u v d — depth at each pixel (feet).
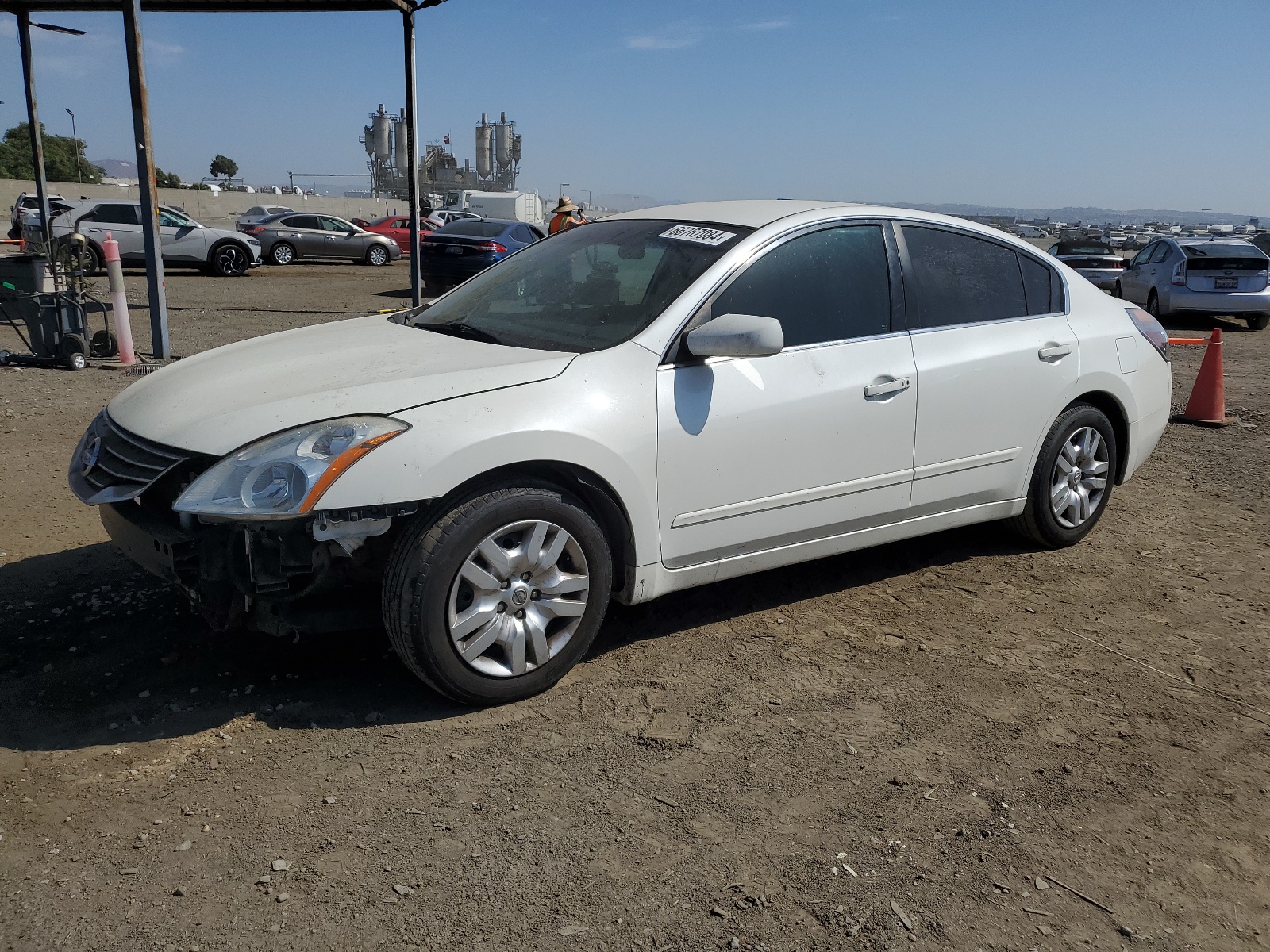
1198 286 52.42
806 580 15.26
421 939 7.45
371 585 11.22
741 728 10.73
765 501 12.56
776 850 8.66
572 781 9.62
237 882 8.00
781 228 13.02
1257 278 51.98
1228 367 39.34
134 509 10.95
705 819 9.08
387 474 9.82
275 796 9.21
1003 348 14.80
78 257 30.81
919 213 14.61
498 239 60.49
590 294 12.94
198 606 10.87
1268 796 9.78
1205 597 15.01
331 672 11.74
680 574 12.25
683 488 11.82
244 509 9.63
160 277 32.83
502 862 8.37
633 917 7.77
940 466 14.29
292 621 10.63
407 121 45.11
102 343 32.32
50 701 10.85
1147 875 8.51
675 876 8.27
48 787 9.23
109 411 11.96
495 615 10.68
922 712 11.24
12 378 28.68
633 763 9.98
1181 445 25.41
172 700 10.97
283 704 10.93
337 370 11.39
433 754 10.01
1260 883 8.47
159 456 10.37
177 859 8.26
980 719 11.12
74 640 12.30
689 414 11.73
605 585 11.40
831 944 7.54
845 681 11.93
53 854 8.27
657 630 13.28
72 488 11.22
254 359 12.26
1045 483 15.88
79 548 15.43
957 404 14.25
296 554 10.18
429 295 61.93
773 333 11.11
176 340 37.63
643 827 8.93
